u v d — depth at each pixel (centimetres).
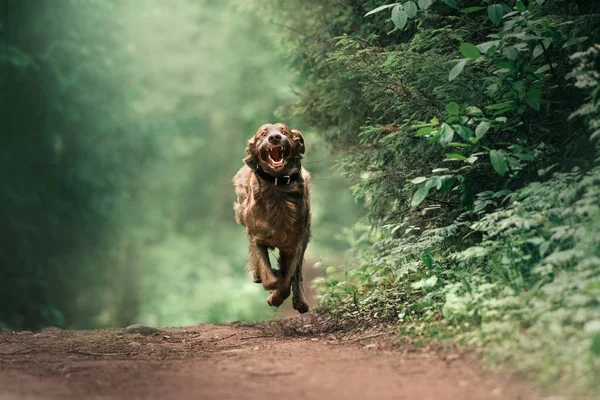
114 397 600
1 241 1914
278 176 920
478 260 861
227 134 3806
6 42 1906
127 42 2308
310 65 1347
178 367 721
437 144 952
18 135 2041
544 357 602
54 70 1950
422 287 868
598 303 643
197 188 4156
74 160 2188
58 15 1978
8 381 660
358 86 1144
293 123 1414
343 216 3750
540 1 812
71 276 2289
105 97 2181
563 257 681
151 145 2650
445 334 732
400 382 616
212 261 3503
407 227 1065
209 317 2681
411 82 963
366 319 920
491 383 596
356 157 1060
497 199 949
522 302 706
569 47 878
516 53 791
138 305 2822
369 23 1158
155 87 2970
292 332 962
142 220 2831
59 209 2173
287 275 978
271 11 1489
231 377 661
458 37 949
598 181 777
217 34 3122
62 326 1919
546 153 872
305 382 630
